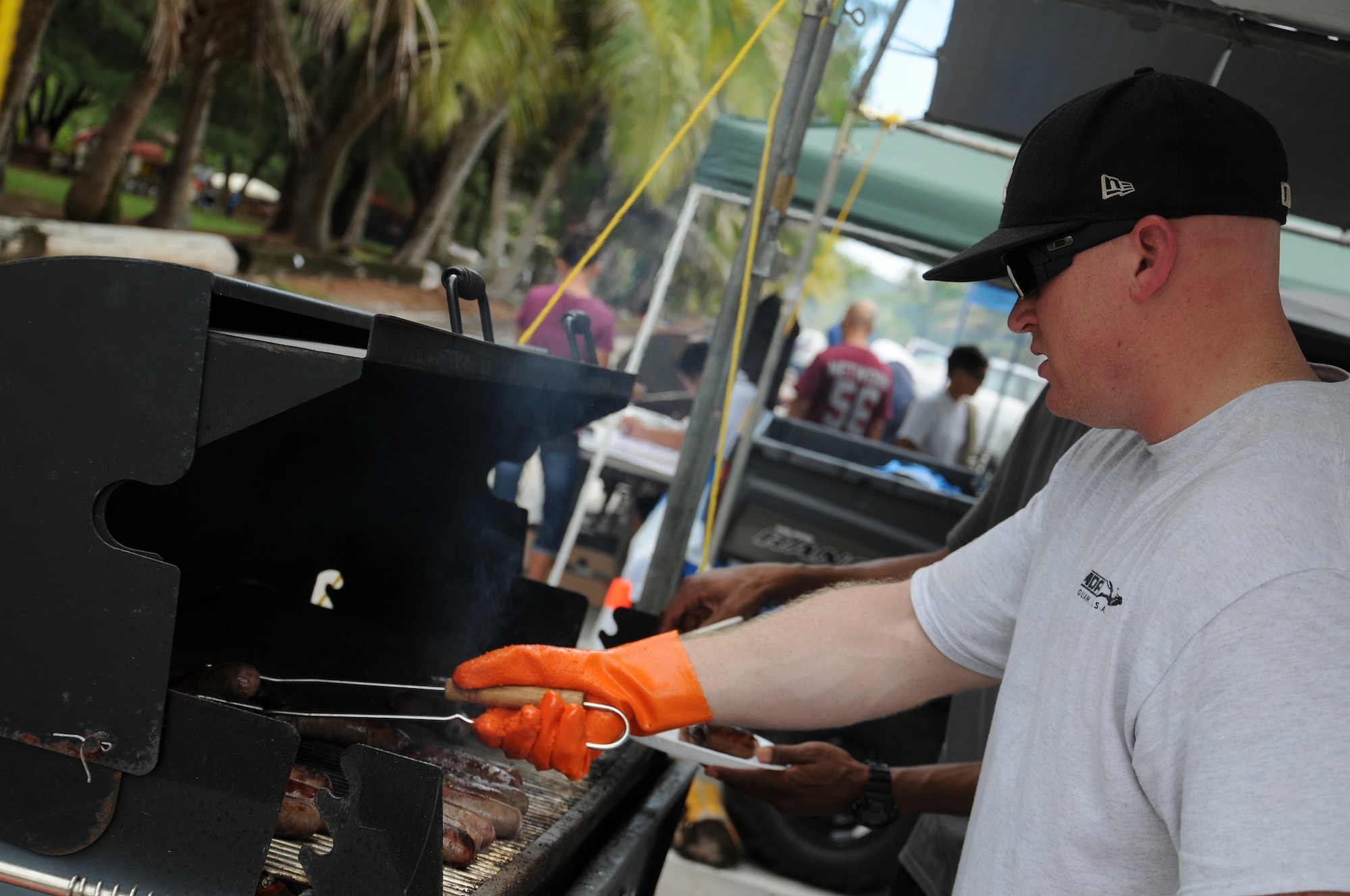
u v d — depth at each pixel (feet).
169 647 3.16
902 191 15.34
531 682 4.41
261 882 3.39
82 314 3.12
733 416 16.89
